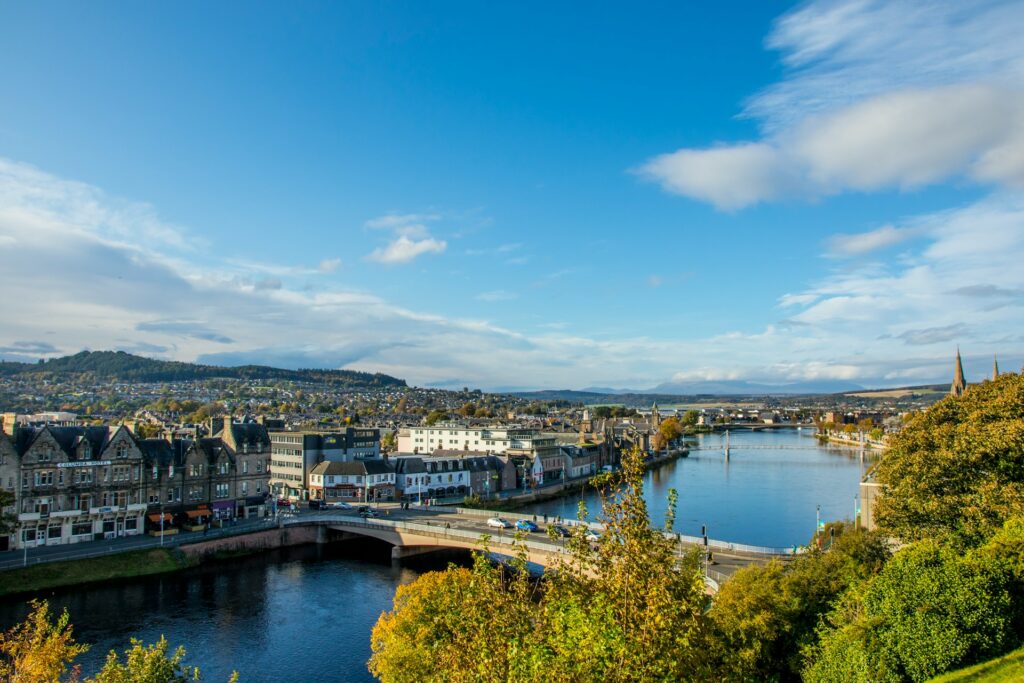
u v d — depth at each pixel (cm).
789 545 12306
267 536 12512
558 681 2555
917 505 6994
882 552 6203
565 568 3147
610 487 3114
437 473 18238
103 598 9438
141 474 12100
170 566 10831
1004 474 6775
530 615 3019
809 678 4831
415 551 12300
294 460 17650
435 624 4444
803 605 5631
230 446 14038
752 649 4659
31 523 10656
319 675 7231
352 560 12062
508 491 19488
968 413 8300
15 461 10544
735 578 6216
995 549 4791
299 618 8919
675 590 2811
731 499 17800
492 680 2706
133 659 3797
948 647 4122
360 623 8762
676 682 2625
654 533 2944
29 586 9312
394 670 5603
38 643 3959
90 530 11369
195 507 12888
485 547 3297
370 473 16988
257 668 7388
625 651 2512
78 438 11450
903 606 4391
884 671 4278
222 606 9319
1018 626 4319
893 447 8481
